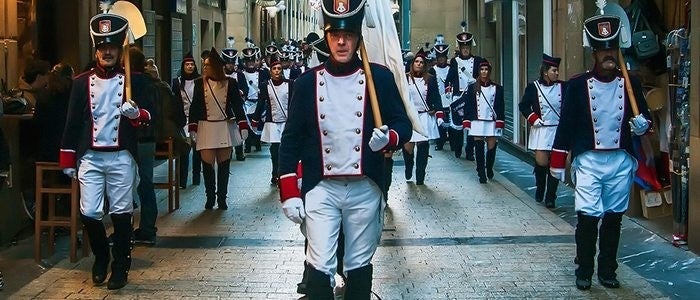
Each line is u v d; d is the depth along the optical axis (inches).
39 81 361.4
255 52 731.4
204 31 907.4
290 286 265.6
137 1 621.0
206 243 328.2
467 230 348.8
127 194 260.7
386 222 366.6
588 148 253.6
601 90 252.8
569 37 464.4
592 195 253.6
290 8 1683.1
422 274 278.8
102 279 266.4
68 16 487.2
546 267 285.6
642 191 362.6
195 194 455.2
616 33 249.4
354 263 186.2
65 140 257.0
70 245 308.2
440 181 493.7
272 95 480.4
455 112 604.1
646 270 281.1
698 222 298.0
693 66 298.7
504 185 476.1
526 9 606.5
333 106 182.4
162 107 385.4
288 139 183.8
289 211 178.7
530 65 604.7
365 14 205.2
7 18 362.3
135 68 301.9
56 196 336.2
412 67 483.2
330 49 183.0
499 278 272.7
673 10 377.7
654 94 354.3
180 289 262.4
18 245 323.6
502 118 485.4
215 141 401.4
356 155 181.6
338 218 184.4
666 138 370.6
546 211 392.2
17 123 332.5
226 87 402.3
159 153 401.7
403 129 183.6
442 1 959.0
